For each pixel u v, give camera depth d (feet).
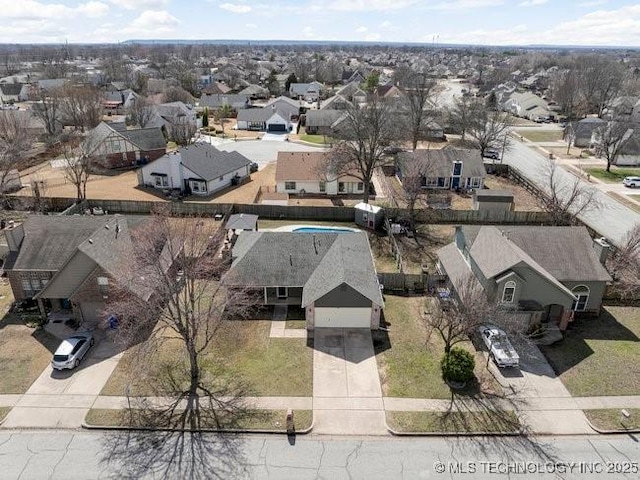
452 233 163.63
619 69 534.78
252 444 78.48
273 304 117.80
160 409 85.20
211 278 126.21
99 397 87.86
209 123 356.79
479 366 97.09
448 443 78.95
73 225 119.44
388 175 229.86
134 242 117.08
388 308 117.60
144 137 244.83
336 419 83.41
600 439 80.12
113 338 103.91
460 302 104.63
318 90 478.18
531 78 601.21
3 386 90.02
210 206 175.22
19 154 216.95
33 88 448.24
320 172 199.21
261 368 95.81
